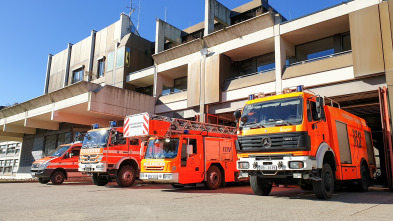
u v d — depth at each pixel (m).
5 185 15.80
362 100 16.22
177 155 11.30
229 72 20.45
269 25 17.73
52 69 34.25
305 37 17.66
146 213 6.10
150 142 12.26
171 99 22.77
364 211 6.28
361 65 13.41
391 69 12.57
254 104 9.12
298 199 8.46
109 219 5.45
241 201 8.02
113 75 26.45
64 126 29.06
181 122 12.50
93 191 11.66
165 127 11.69
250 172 8.63
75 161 17.19
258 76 18.05
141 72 24.92
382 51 12.92
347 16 14.97
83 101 20.25
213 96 19.20
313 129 8.12
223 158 13.12
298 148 7.68
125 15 27.92
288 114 8.18
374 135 18.67
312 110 8.38
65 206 7.29
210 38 20.20
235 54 20.20
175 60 22.75
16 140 35.97
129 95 21.98
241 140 8.83
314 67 15.56
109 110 20.66
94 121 25.27
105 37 28.75
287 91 9.09
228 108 19.02
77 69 30.67
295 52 18.84
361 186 11.09
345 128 10.30
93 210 6.58
